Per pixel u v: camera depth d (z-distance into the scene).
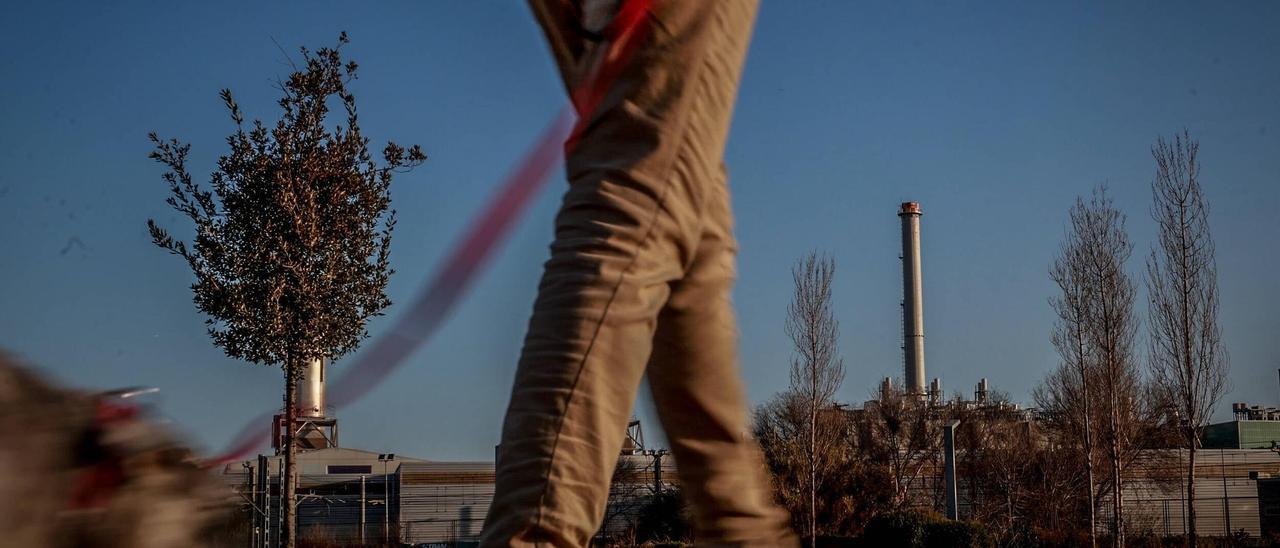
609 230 1.54
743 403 1.77
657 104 1.59
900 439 47.72
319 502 39.47
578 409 1.48
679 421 1.74
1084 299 35.91
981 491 45.06
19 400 0.90
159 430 0.98
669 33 1.60
